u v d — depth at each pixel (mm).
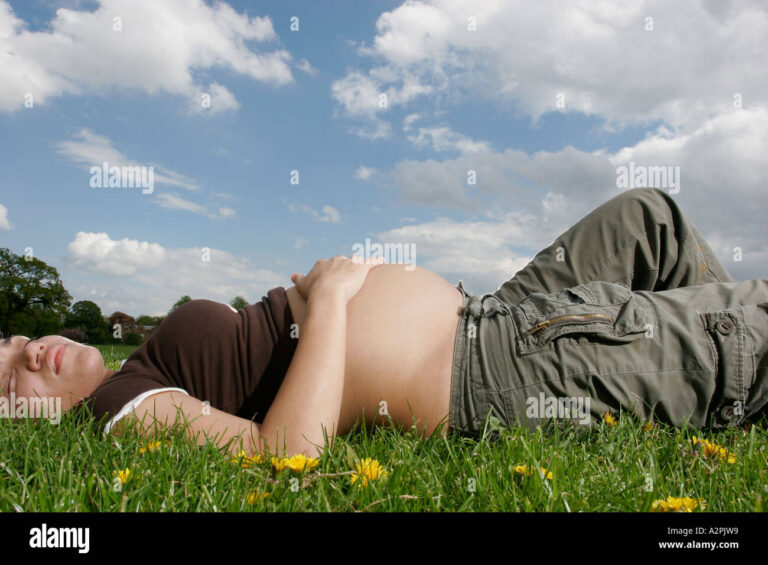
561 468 1341
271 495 1221
